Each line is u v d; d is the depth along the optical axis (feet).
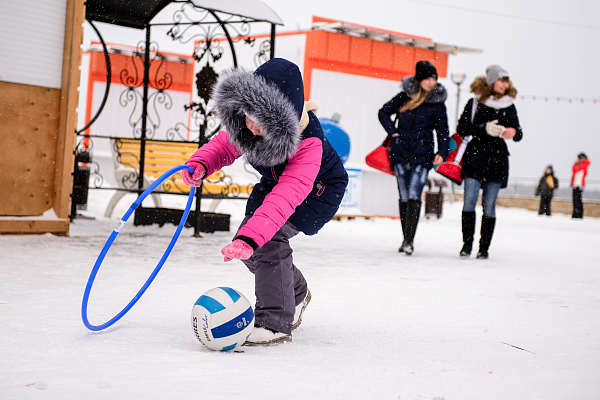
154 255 20.12
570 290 17.69
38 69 22.74
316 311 12.86
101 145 54.29
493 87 23.90
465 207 24.64
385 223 41.27
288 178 9.15
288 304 9.89
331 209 10.13
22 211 22.90
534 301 15.51
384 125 25.09
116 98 54.49
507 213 72.69
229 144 9.96
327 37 43.39
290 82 9.21
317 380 7.71
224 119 8.93
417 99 24.13
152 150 30.83
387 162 25.41
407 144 24.62
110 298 12.81
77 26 23.09
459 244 30.76
